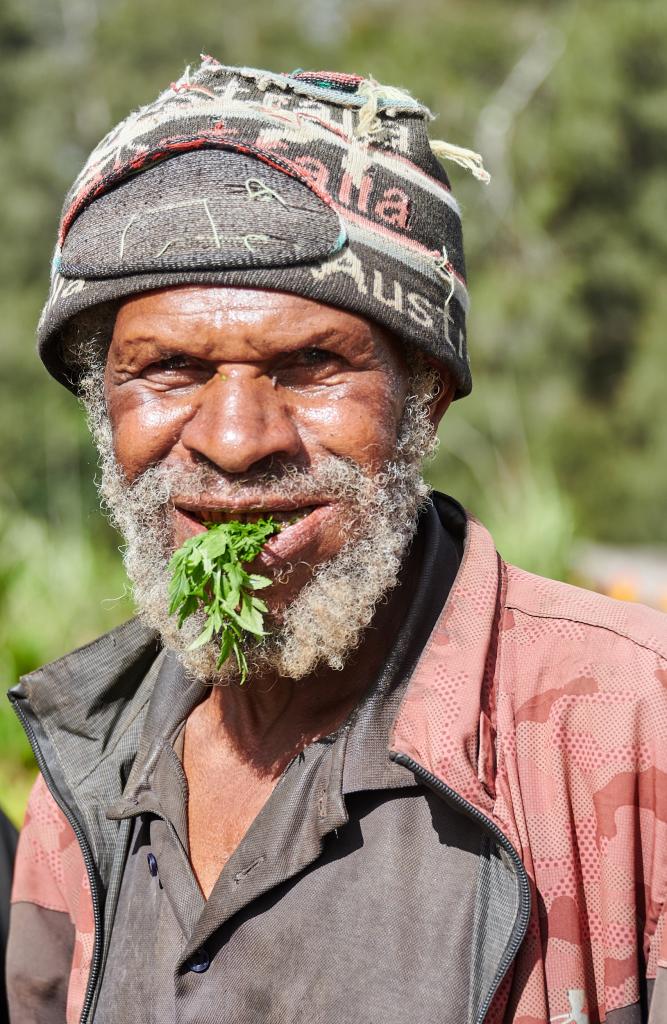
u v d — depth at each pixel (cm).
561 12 2172
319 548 163
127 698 196
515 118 2105
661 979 149
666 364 2103
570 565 711
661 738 155
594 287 2117
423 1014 148
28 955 195
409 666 167
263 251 154
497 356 2012
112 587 777
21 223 2122
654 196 2073
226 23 2347
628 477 2120
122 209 163
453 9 2253
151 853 176
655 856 153
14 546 742
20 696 187
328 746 165
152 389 165
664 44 2022
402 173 166
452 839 154
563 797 155
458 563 182
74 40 2375
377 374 163
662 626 165
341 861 158
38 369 1947
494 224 2075
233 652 166
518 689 161
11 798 493
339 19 2427
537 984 149
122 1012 169
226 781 177
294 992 154
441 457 1950
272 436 156
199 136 161
